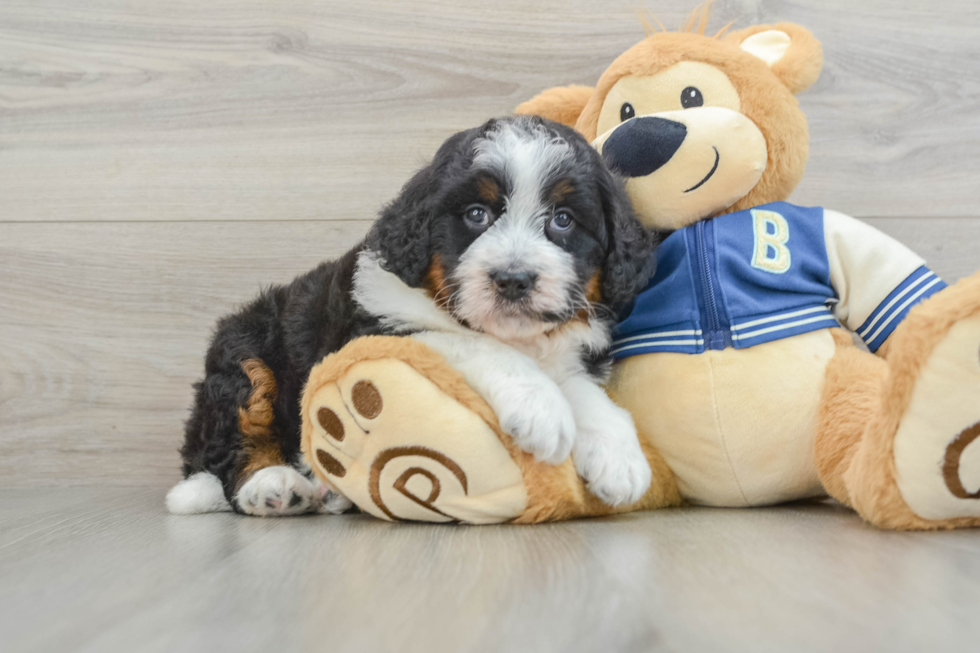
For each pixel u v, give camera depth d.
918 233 2.81
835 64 2.81
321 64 2.84
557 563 1.34
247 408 2.17
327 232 2.84
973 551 1.40
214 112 2.85
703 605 1.06
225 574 1.32
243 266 2.85
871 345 2.07
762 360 1.93
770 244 2.04
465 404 1.70
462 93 2.83
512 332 1.79
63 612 1.11
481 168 1.80
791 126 2.12
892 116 2.82
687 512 1.95
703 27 2.47
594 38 2.82
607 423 1.84
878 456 1.62
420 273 1.84
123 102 2.86
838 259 2.09
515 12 2.82
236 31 2.85
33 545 1.66
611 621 1.00
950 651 0.87
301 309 2.19
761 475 1.94
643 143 2.02
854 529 1.64
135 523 1.96
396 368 1.70
